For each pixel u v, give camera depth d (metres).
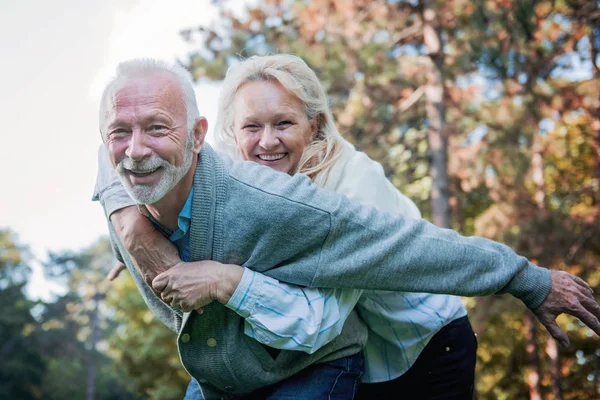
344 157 2.55
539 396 13.05
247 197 2.15
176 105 2.00
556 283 2.38
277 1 11.58
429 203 12.46
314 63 10.73
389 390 2.72
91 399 42.25
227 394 2.43
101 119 2.03
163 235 2.18
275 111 2.50
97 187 2.38
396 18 11.05
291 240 2.17
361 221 2.22
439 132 10.71
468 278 2.29
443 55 10.87
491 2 9.96
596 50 10.64
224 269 2.13
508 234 11.13
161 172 1.98
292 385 2.36
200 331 2.25
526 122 10.81
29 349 38.81
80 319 53.94
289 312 2.17
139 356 16.08
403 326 2.61
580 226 11.29
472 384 2.81
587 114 11.39
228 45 11.32
